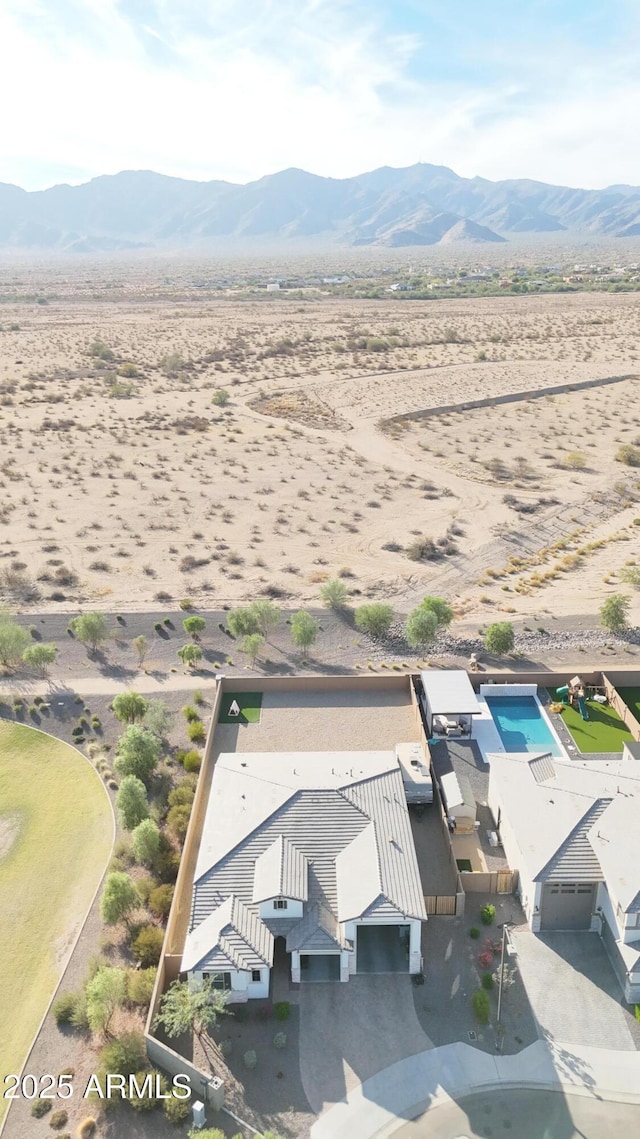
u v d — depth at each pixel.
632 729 45.31
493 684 49.88
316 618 61.03
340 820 34.09
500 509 83.50
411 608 62.62
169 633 59.00
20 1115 26.64
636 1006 29.39
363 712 48.12
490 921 33.12
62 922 34.44
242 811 34.78
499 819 37.88
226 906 30.78
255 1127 25.73
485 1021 28.98
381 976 30.86
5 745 46.31
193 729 45.94
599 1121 25.70
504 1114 25.94
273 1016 29.25
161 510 82.50
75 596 64.62
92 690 51.56
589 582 67.31
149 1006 29.11
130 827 38.66
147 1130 25.98
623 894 29.98
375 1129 25.53
